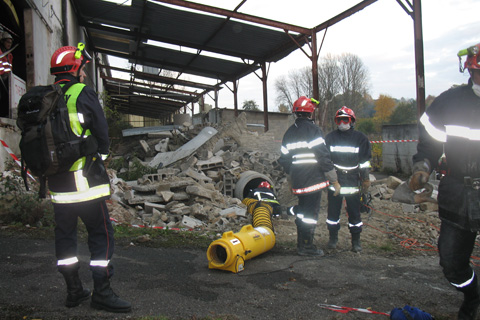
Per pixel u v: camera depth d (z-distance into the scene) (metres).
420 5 9.70
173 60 22.59
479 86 2.38
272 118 29.25
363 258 4.79
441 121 2.53
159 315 2.83
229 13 13.52
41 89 2.65
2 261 3.76
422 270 4.32
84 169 2.69
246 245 4.21
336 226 5.16
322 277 3.97
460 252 2.50
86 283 3.35
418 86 9.77
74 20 15.19
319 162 4.61
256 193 5.54
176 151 12.62
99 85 25.98
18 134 7.84
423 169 2.55
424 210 7.33
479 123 2.37
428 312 3.11
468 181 2.40
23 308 2.77
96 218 2.79
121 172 11.95
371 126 43.31
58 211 2.73
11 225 5.10
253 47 18.41
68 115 2.59
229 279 3.80
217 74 24.73
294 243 5.40
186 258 4.43
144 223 6.70
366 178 4.96
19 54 8.88
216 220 7.12
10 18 8.20
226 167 11.59
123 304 2.83
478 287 2.64
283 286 3.67
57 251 2.76
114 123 21.88
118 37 19.41
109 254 2.85
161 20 15.76
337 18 13.30
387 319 2.96
